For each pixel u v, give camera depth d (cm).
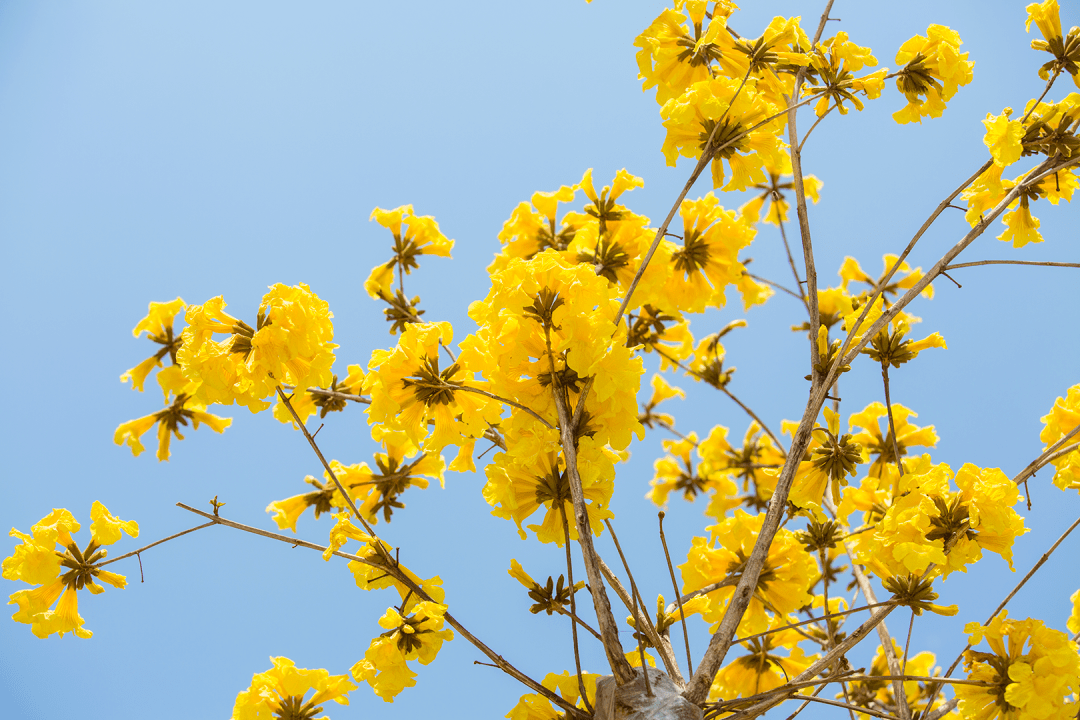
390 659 276
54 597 275
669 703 219
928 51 312
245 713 283
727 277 371
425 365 234
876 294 264
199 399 229
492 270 371
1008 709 252
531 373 237
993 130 267
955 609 242
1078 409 323
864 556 263
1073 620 347
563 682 286
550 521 250
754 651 382
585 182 346
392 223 377
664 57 306
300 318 229
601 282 221
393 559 274
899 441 395
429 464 337
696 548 326
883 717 235
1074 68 298
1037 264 249
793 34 304
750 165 296
